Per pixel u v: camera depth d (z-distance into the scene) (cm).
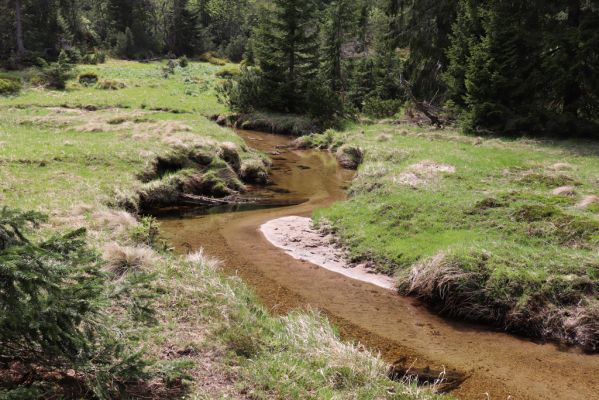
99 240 941
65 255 434
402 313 912
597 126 2653
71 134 2147
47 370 465
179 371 482
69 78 4591
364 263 1149
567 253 1004
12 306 374
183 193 1655
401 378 670
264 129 3625
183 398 493
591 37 2545
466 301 902
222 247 1223
